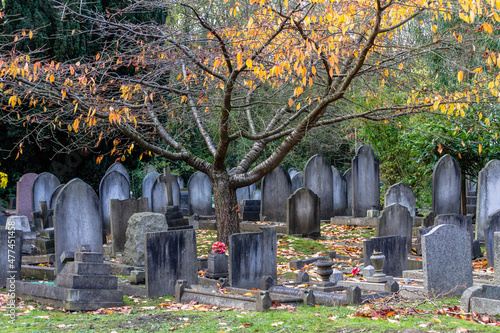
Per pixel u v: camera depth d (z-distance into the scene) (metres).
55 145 19.06
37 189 15.71
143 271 8.58
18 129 17.91
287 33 9.49
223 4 11.48
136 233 9.85
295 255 11.39
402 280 8.11
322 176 16.44
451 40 9.79
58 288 6.85
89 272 6.90
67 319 6.06
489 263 9.77
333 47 8.66
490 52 8.39
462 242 7.49
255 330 5.20
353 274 8.45
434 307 6.37
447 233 7.30
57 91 9.96
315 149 26.23
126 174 18.48
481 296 6.06
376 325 5.25
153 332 5.28
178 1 9.59
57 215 9.12
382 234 11.38
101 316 6.26
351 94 13.54
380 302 6.66
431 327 5.16
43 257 10.19
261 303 6.30
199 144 22.34
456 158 15.59
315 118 10.58
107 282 7.01
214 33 9.26
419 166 17.52
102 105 9.89
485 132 14.70
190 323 5.61
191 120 13.80
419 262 9.69
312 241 12.82
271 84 11.40
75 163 20.66
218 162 11.54
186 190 20.06
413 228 13.19
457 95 9.24
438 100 8.91
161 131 12.23
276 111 13.15
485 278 8.60
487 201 12.66
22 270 9.18
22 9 16.89
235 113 13.98
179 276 8.01
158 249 7.76
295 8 8.25
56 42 17.14
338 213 17.59
